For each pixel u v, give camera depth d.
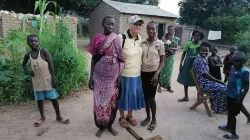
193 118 4.07
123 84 3.37
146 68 3.41
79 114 4.00
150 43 3.40
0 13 6.73
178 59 11.76
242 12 22.36
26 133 3.29
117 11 12.66
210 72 4.78
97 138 3.25
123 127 3.62
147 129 3.58
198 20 24.06
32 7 13.91
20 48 4.33
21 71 4.31
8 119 3.69
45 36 4.76
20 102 4.34
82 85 5.42
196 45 4.61
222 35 19.88
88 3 14.58
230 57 5.38
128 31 3.30
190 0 23.55
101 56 2.98
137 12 12.89
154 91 3.52
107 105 3.10
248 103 4.96
